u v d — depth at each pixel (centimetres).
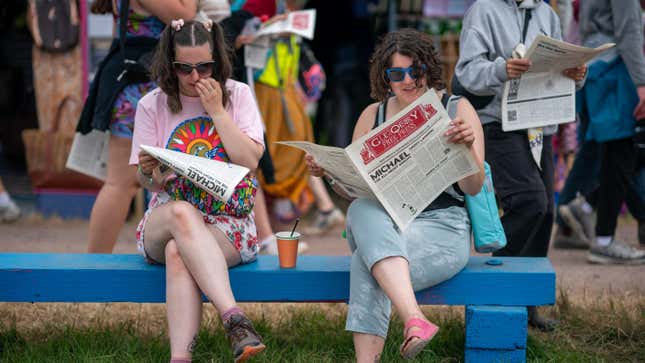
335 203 1964
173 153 832
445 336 948
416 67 852
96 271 870
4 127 2323
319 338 945
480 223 876
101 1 1133
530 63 924
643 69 1230
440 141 798
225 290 807
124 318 1049
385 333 820
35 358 877
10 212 1672
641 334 974
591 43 1310
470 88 970
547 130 1016
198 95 890
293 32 1355
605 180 1333
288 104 1516
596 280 1248
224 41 887
